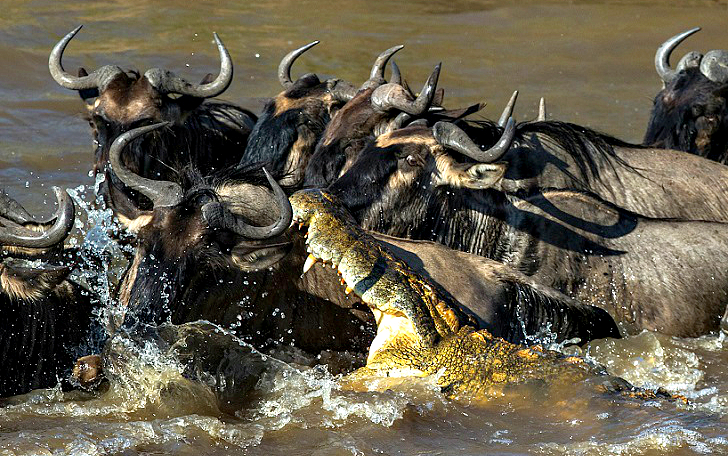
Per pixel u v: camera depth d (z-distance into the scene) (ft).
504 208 70.28
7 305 58.90
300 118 81.82
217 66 139.23
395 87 74.79
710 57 87.81
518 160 73.26
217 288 59.67
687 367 62.85
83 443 51.13
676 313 69.15
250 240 58.59
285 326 62.08
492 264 63.10
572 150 75.82
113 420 54.80
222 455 50.52
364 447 50.57
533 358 55.36
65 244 66.39
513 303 61.46
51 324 60.85
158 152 82.38
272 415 55.42
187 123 84.84
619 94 133.08
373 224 67.72
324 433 52.37
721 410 53.67
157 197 59.16
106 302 62.28
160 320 57.88
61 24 152.87
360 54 149.28
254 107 120.06
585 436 50.14
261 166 64.69
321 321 62.80
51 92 121.29
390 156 68.08
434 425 52.24
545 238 69.92
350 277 56.39
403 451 50.06
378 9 182.80
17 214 57.11
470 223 69.77
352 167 68.59
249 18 167.84
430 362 55.93
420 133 69.26
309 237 57.21
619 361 62.85
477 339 56.29
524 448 49.44
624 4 195.72
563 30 173.58
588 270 69.62
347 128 74.38
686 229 72.08
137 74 86.22
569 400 53.06
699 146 86.48
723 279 70.49
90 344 62.13
